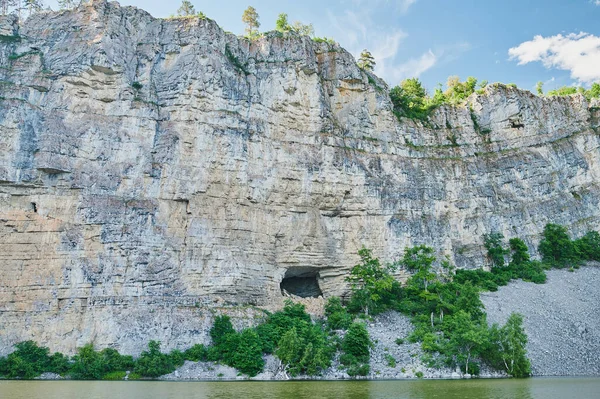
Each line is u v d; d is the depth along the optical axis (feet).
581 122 303.27
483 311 200.03
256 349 161.17
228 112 211.82
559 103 307.58
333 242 227.40
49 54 195.21
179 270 186.70
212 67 213.25
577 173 289.12
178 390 120.26
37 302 165.17
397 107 288.10
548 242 263.08
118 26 205.67
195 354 164.14
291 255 216.74
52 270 169.48
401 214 243.60
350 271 225.97
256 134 217.15
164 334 168.96
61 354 158.71
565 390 120.26
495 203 271.69
